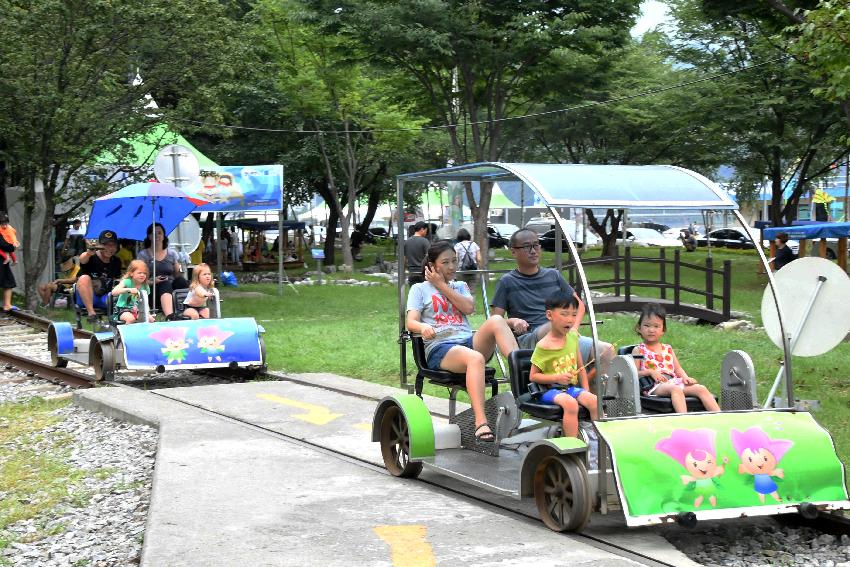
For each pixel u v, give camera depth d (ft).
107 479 26.91
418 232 61.05
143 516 22.91
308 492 23.04
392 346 51.67
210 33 77.97
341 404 35.68
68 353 46.01
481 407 23.44
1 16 70.44
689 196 21.84
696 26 109.70
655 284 61.11
